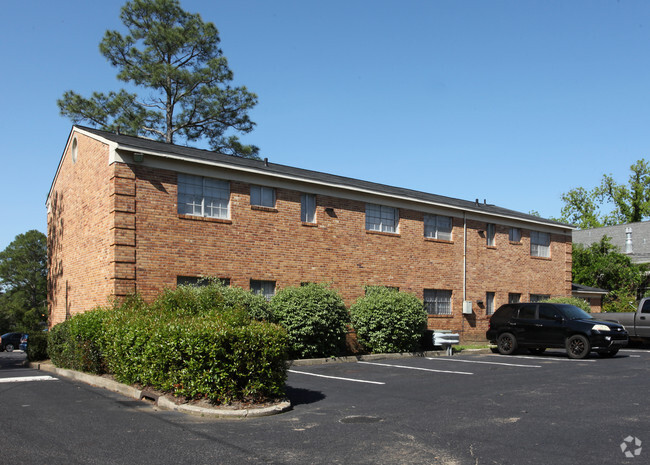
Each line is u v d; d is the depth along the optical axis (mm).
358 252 21531
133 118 34812
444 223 25172
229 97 36469
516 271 27844
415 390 11203
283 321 16625
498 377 12930
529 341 18516
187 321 9930
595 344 17047
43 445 6797
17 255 76500
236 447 6777
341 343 18188
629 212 60562
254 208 18656
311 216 20484
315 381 12586
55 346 15625
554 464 6004
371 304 18766
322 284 18344
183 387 9422
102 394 10789
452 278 24891
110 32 34250
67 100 34219
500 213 26984
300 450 6641
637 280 34250
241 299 15781
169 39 34062
